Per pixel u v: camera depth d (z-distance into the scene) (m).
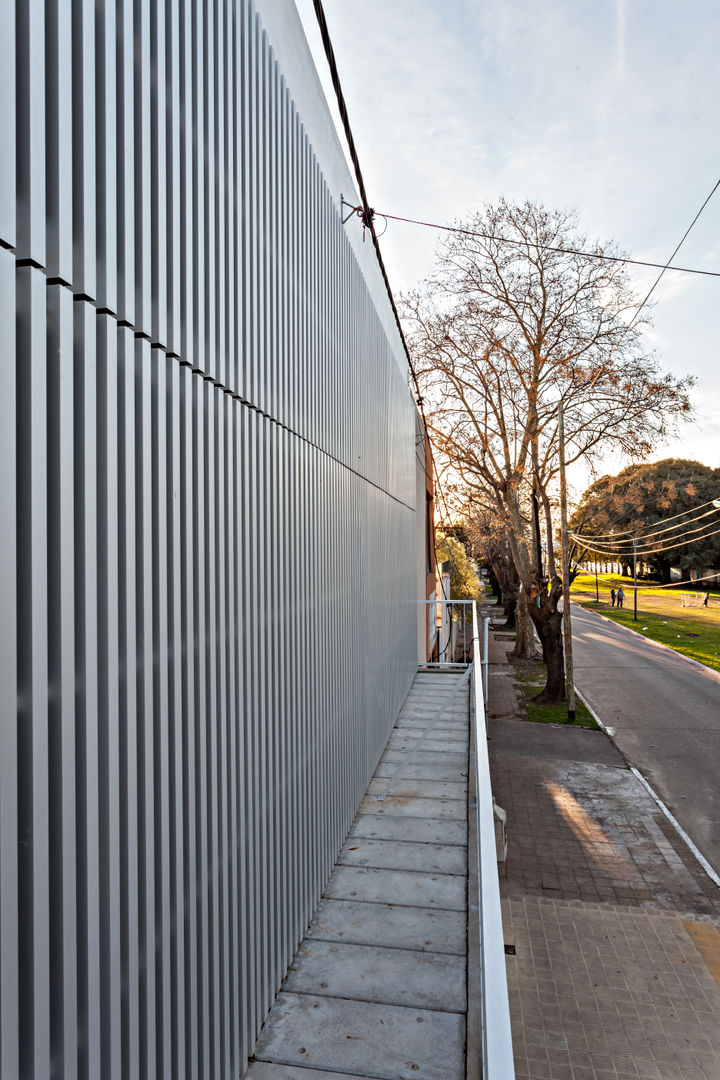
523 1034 5.75
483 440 19.16
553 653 19.52
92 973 1.42
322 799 3.80
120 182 1.58
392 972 3.04
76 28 1.43
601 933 7.41
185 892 1.90
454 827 4.66
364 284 5.42
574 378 17.62
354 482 4.93
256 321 2.61
